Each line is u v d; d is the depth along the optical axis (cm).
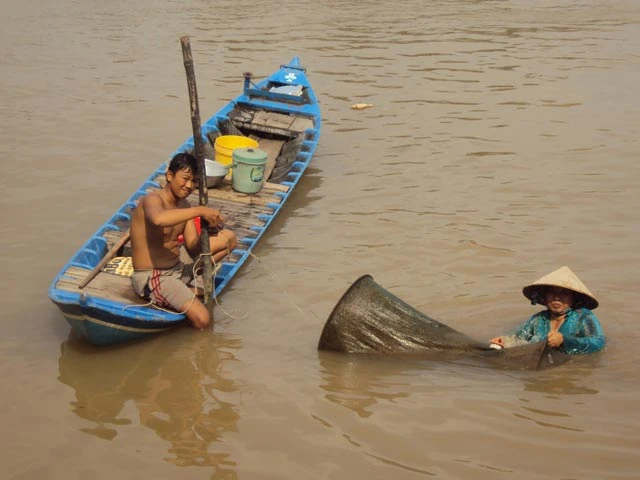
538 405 609
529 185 1040
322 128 1248
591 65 1591
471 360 671
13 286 790
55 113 1273
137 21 1880
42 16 1900
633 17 2017
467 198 1005
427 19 1969
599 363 662
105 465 549
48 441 575
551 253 863
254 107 1175
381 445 567
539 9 2103
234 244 788
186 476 537
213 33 1789
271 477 535
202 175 708
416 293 783
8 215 934
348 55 1638
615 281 801
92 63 1540
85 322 662
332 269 834
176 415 607
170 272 716
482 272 826
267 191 980
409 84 1459
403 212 967
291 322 740
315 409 611
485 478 530
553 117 1296
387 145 1183
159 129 1223
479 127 1252
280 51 1652
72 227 914
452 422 591
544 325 680
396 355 682
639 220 940
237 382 649
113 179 1048
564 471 536
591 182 1050
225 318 746
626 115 1307
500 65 1582
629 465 541
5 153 1110
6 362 673
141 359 684
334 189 1036
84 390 639
